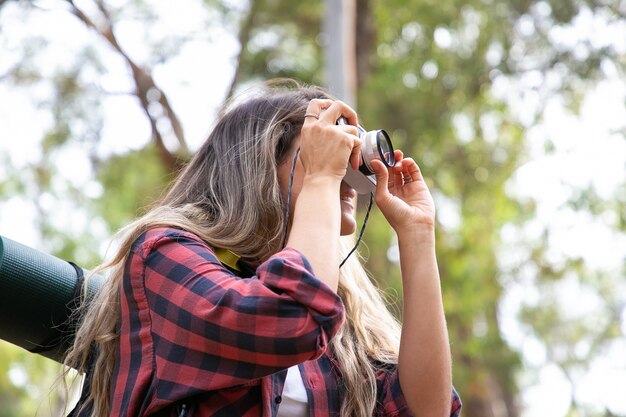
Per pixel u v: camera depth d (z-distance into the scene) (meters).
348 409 2.21
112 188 11.66
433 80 12.29
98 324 2.18
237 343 1.95
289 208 2.27
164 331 2.03
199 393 2.00
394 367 2.37
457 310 11.95
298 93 2.44
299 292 1.95
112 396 2.08
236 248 2.22
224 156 2.35
